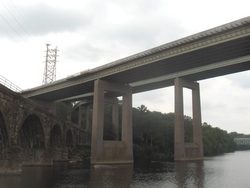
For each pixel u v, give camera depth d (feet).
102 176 158.81
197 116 332.80
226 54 225.56
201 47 212.02
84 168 202.08
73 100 469.16
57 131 249.34
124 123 285.84
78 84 316.60
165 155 429.38
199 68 281.95
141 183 136.46
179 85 304.50
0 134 132.26
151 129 411.75
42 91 388.16
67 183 129.59
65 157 261.44
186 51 220.84
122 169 205.46
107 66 268.82
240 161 317.22
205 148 494.18
